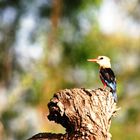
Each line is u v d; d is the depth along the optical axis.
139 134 22.55
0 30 22.33
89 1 20.86
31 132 21.80
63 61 21.59
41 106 21.38
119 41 22.23
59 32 21.66
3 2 21.91
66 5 21.50
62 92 6.63
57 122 6.70
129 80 22.92
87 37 21.39
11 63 22.36
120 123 22.53
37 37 22.02
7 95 22.06
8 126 21.94
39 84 21.50
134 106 22.78
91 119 6.50
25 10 22.12
